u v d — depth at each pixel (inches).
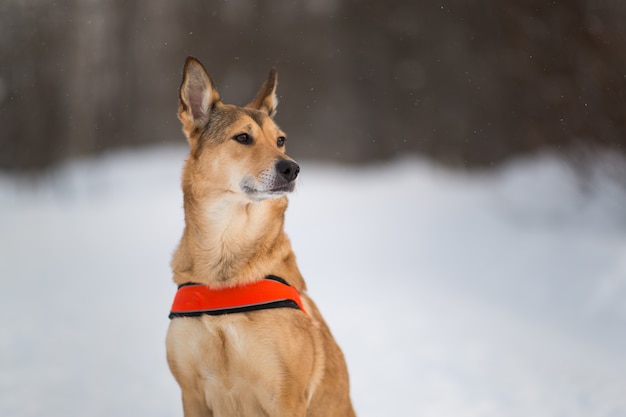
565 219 584.4
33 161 1013.2
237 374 175.9
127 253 536.7
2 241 573.0
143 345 295.9
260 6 1750.7
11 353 270.4
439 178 1243.2
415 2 1550.2
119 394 233.1
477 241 572.4
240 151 189.2
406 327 334.6
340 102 1797.5
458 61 1346.0
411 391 248.4
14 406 214.7
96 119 1233.4
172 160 1258.0
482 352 293.0
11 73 884.0
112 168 1182.3
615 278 370.9
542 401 233.0
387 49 1653.5
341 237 624.1
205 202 183.0
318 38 1813.5
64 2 940.0
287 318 176.4
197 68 199.3
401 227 684.7
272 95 222.5
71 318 331.0
